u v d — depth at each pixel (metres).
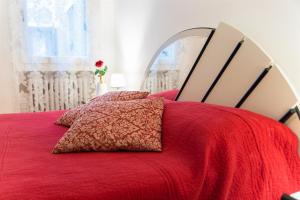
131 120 1.54
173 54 2.46
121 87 3.48
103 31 3.81
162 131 1.58
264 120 1.50
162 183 1.14
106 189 1.06
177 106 1.75
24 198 0.96
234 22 1.93
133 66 3.40
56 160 1.32
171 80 2.45
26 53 3.29
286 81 1.56
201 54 2.10
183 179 1.19
